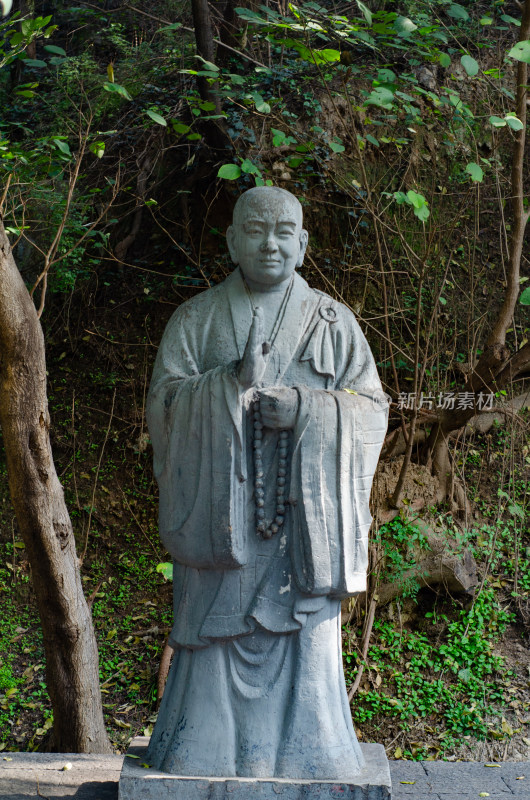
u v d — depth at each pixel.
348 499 3.46
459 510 7.02
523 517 7.12
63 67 9.03
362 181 7.65
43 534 5.14
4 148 5.14
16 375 4.87
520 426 7.52
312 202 7.60
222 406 3.33
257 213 3.50
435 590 6.64
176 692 3.58
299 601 3.44
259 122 7.46
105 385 7.67
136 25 9.80
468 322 7.44
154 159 8.20
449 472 7.07
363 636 6.36
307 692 3.45
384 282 6.71
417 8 8.30
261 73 7.70
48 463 5.11
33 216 7.69
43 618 5.32
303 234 3.68
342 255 7.66
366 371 3.64
